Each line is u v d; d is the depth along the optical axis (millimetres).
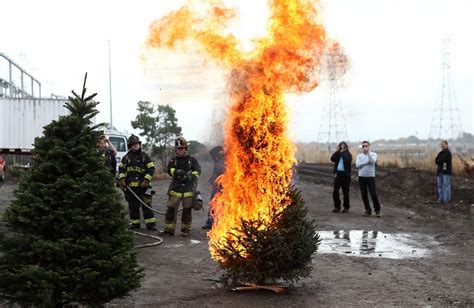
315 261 9398
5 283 5184
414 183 23484
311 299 6855
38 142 5496
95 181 5422
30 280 5117
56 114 19203
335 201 17031
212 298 6832
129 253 5527
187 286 7414
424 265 9070
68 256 5234
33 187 5328
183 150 11930
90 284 5211
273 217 6992
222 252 7141
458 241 11633
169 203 11797
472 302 6809
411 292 7266
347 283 7746
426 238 12047
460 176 25000
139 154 12547
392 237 12219
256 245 6906
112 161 12852
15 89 27297
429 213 16547
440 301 6836
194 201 11859
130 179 12430
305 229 7039
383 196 22016
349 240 11781
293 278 7195
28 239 5207
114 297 5402
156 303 6582
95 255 5242
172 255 9617
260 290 7152
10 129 19000
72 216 5230
